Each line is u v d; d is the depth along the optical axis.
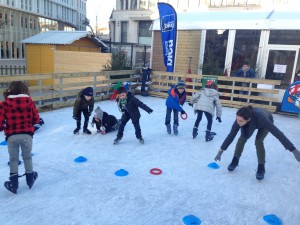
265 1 16.81
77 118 5.85
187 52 12.70
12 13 28.30
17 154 3.36
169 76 11.14
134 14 27.12
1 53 27.00
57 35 16.25
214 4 19.66
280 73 10.82
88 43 16.75
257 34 11.05
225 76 9.99
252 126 3.76
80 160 4.54
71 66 14.57
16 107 3.25
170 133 6.34
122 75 11.84
